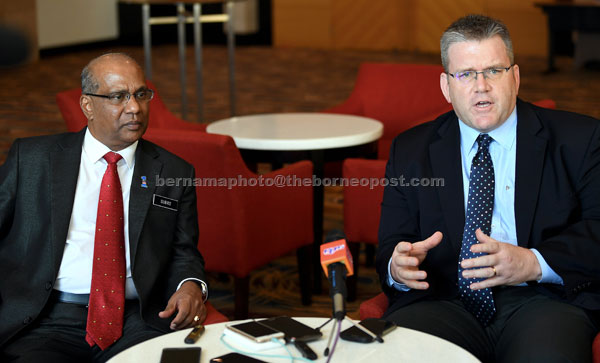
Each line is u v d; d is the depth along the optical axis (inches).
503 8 457.7
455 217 82.4
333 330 62.5
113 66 81.3
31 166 83.8
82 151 84.8
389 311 82.0
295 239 129.2
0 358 76.7
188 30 530.6
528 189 80.5
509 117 82.3
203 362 60.3
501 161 82.5
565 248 76.0
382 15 495.5
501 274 73.1
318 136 139.6
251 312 131.8
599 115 287.7
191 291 82.1
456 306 81.8
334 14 506.6
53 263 80.8
